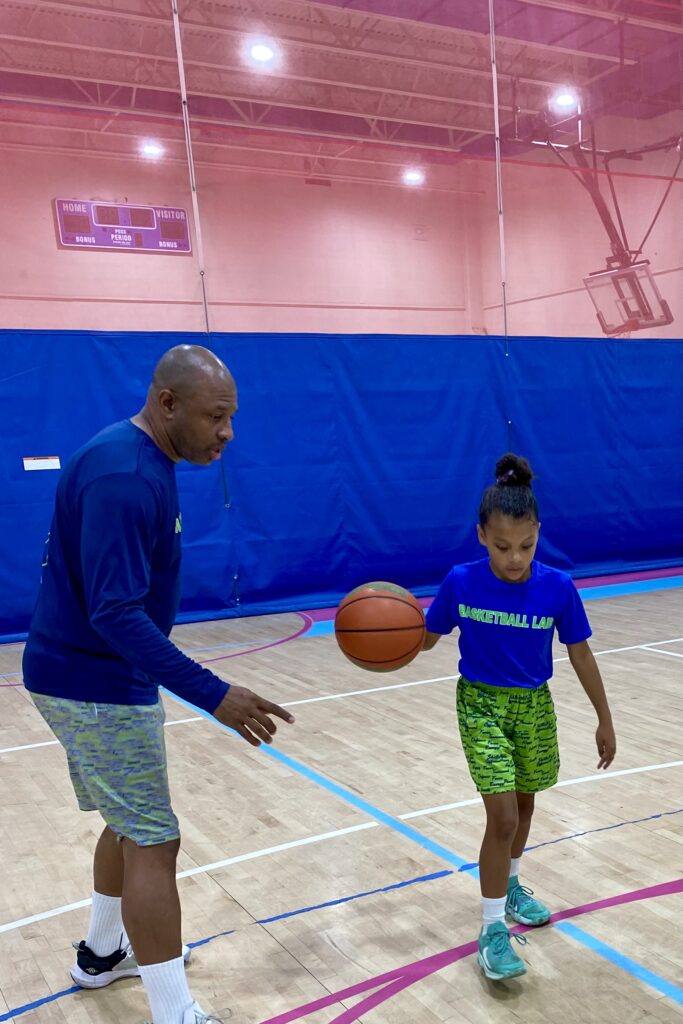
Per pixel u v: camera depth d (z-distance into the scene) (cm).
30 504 746
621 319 1292
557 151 1242
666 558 1023
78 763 186
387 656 238
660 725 430
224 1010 210
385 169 1320
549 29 1136
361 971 225
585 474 968
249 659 642
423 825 319
